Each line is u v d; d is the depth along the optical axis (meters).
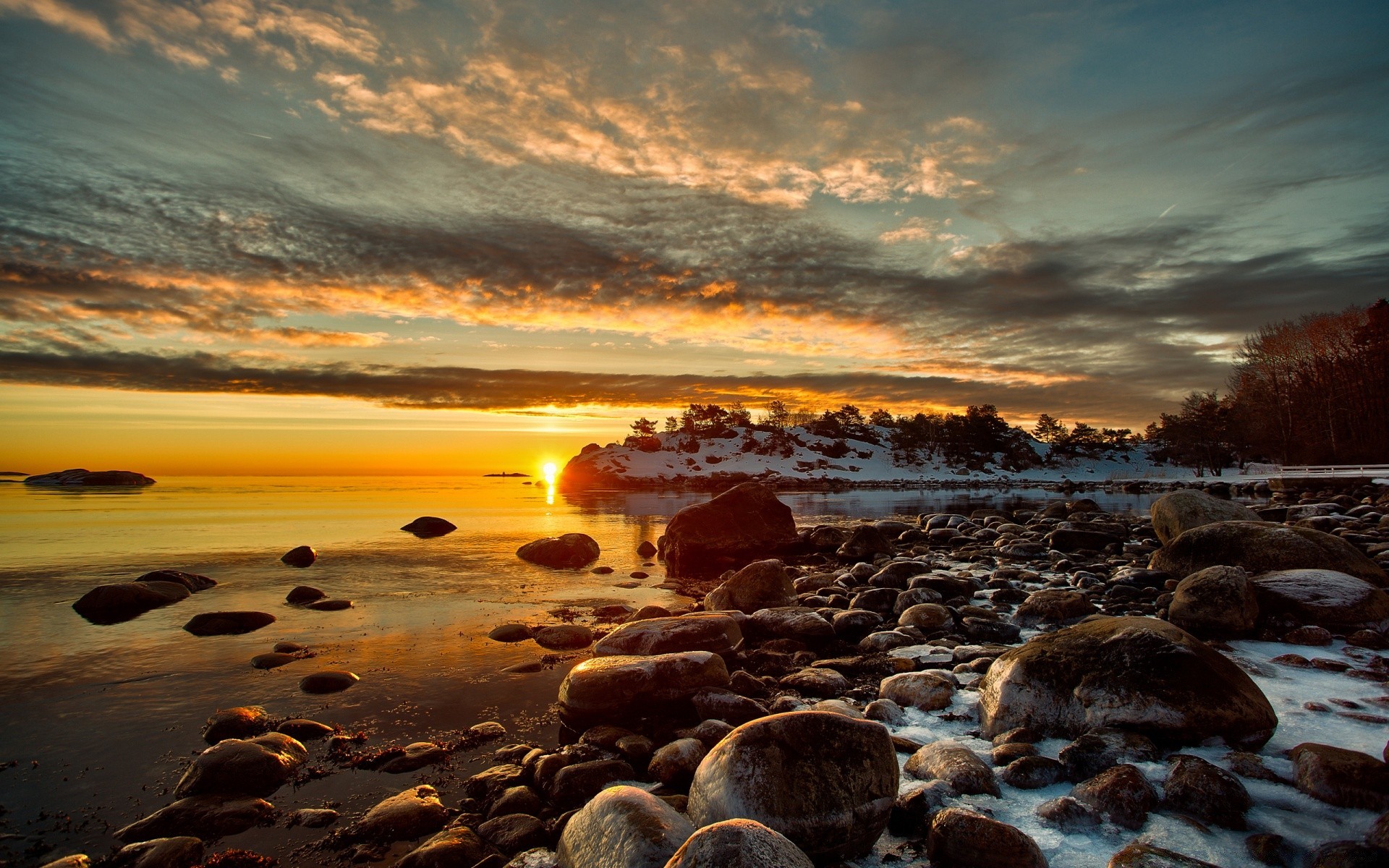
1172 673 5.22
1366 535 16.80
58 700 7.50
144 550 20.19
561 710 6.71
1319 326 65.81
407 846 4.56
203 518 33.50
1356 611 8.08
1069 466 136.50
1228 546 11.37
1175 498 16.14
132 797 5.31
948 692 6.55
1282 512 24.69
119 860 4.34
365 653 9.33
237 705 7.34
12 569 16.55
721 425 147.62
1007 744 5.12
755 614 9.88
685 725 6.35
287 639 10.09
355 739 6.38
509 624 11.10
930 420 143.88
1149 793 4.19
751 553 19.83
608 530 30.03
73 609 12.00
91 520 31.67
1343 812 4.02
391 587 14.55
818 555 20.77
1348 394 60.97
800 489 91.44
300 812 5.00
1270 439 68.12
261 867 4.33
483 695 7.62
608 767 5.27
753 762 4.03
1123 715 5.13
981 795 4.50
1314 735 5.23
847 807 3.94
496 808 4.89
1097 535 19.34
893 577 13.16
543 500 63.78
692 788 4.34
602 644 8.06
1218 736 4.95
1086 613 9.88
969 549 20.38
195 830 4.72
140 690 7.82
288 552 18.11
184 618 11.41
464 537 25.25
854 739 4.18
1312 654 7.38
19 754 6.12
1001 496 67.69
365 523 31.05
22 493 65.88
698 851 3.08
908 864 3.92
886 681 6.93
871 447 142.50
